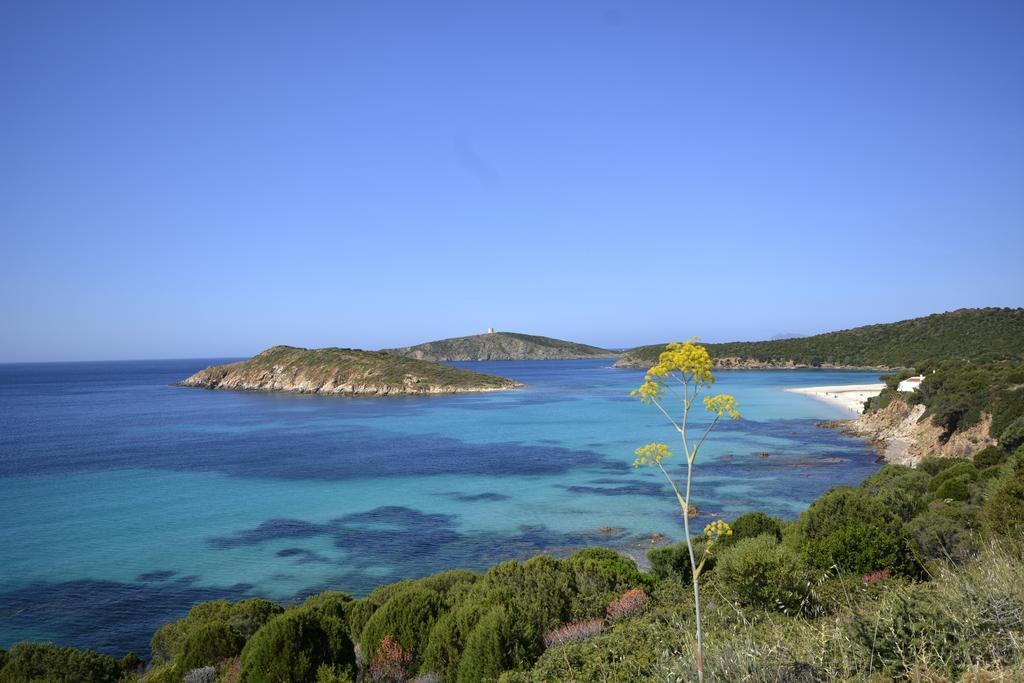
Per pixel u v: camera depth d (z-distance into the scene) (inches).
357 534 1419.8
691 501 1626.5
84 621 979.9
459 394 5693.9
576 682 327.3
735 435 2797.7
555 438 2861.7
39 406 4958.2
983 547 363.9
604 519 1493.6
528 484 1891.0
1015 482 465.4
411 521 1517.0
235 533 1440.7
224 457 2464.3
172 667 604.7
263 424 3597.4
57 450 2679.6
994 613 218.4
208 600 1058.1
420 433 3100.4
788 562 438.0
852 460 2165.4
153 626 962.1
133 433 3240.7
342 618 695.1
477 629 412.2
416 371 6338.6
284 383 6471.5
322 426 3457.2
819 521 657.6
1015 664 187.5
